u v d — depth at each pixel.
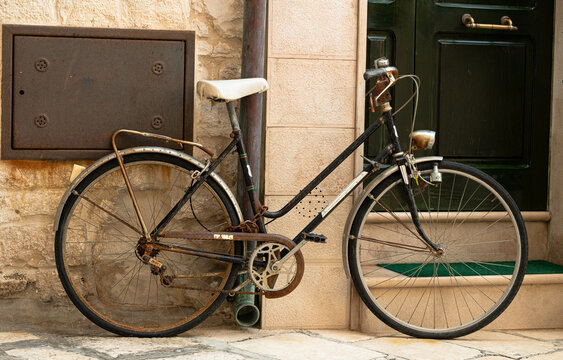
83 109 3.16
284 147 3.22
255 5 3.15
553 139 3.79
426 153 3.71
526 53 3.78
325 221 3.26
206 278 3.35
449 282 3.30
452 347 3.05
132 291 3.32
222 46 3.29
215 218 3.35
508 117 3.78
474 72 3.73
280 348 2.94
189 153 3.24
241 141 3.07
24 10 3.12
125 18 3.19
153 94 3.20
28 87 3.12
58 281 3.26
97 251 3.29
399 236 3.65
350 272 3.19
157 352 2.81
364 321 3.28
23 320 3.23
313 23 3.22
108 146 3.18
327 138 3.25
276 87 3.21
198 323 3.10
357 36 3.25
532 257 3.81
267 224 3.22
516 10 3.75
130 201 3.30
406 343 3.09
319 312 3.29
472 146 3.75
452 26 3.69
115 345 2.89
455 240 3.70
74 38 3.14
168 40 3.20
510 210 3.20
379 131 3.65
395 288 3.28
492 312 3.20
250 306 3.25
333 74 3.24
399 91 3.65
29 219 3.23
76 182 3.00
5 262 3.22
